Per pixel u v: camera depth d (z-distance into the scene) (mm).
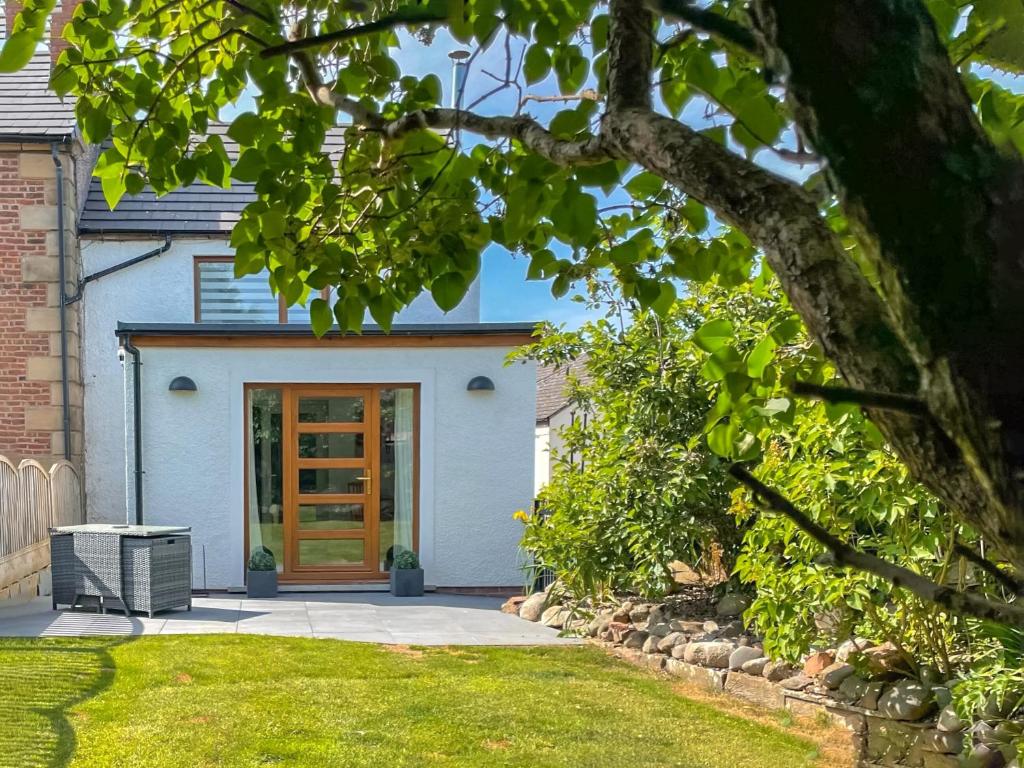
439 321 10602
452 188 2422
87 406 10109
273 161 2455
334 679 5555
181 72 2568
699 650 6074
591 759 4270
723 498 6699
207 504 9367
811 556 4289
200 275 10438
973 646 4566
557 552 7219
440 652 6543
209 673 5570
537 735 4609
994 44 1093
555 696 5379
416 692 5316
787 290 756
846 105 617
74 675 5418
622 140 1030
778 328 1862
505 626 7633
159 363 9328
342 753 4168
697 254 2328
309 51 2209
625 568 7047
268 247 2393
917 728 4430
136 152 2562
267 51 1364
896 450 685
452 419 9578
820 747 4676
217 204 10727
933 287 590
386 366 9539
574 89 2242
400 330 9352
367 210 2551
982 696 3664
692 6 802
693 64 1727
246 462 9484
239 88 2631
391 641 6875
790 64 646
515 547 9594
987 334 572
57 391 9742
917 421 647
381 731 4535
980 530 633
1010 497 577
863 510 4281
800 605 4602
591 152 1263
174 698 4980
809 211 761
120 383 10148
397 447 9703
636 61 1111
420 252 2467
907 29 610
